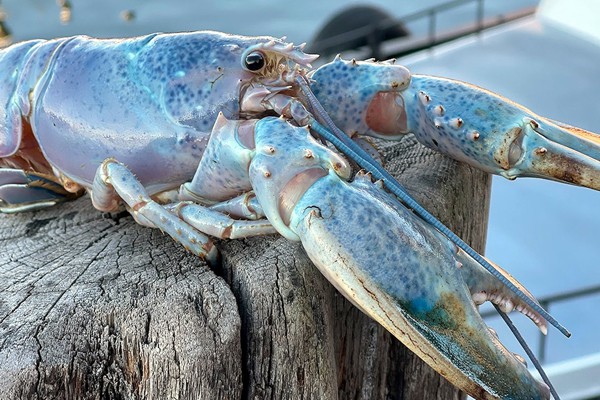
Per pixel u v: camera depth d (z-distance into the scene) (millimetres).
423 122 583
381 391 599
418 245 503
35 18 2904
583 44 1709
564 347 1079
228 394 521
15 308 529
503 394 491
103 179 567
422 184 607
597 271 1178
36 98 603
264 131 536
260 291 527
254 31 2852
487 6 2842
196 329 517
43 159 639
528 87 1561
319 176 516
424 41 1978
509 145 557
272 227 541
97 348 519
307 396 532
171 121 570
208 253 548
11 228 607
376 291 494
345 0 2998
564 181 553
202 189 568
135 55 581
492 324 1127
